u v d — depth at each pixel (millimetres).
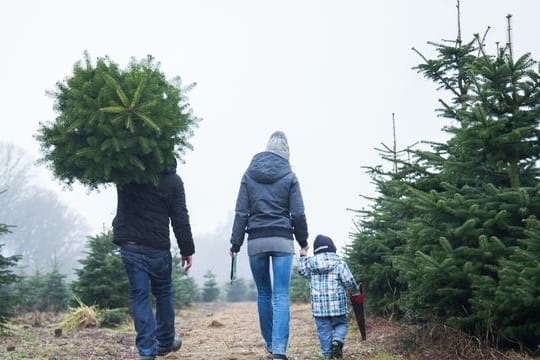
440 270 4484
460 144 4785
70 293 15477
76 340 7020
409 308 5605
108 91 4129
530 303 3893
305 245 5031
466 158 5176
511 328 4375
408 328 6293
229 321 11414
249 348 6410
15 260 7324
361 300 5676
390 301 7160
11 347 5867
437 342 5105
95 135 4168
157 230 4449
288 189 5031
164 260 4531
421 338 5367
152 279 4535
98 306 10414
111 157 4164
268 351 5316
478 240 4691
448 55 6480
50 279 15312
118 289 10977
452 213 4719
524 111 4703
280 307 4848
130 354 5855
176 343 5000
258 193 5016
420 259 4520
